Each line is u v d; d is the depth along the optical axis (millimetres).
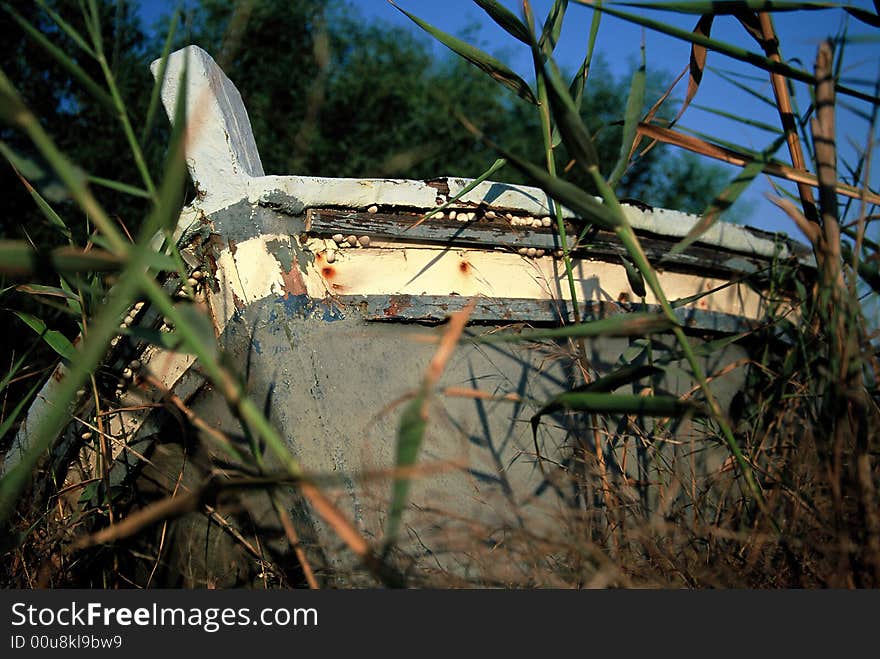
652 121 2285
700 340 2984
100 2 7438
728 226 3043
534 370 2564
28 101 7453
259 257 2271
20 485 1238
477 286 2535
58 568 2434
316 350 2250
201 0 7633
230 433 2377
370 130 9008
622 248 2773
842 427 1796
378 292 2389
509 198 2574
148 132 1479
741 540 1928
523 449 2465
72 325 3205
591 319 2701
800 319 2785
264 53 8086
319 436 2201
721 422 1740
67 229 2424
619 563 1804
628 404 1665
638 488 2357
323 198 2328
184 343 1512
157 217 1317
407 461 1134
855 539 1775
